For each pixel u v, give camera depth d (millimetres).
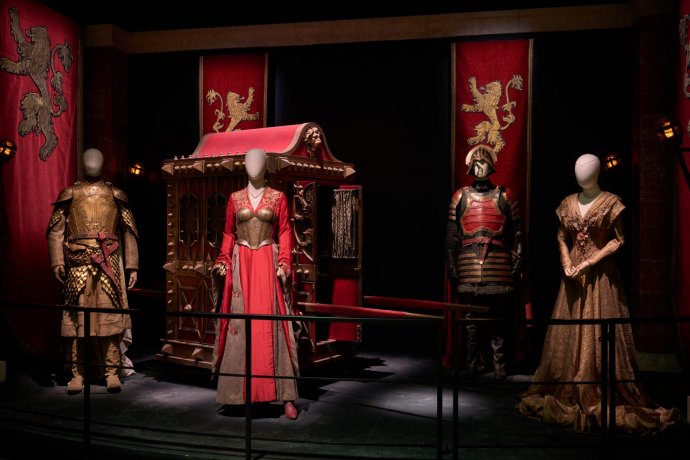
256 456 3332
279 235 4312
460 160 5879
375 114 6195
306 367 4715
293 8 6137
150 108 6602
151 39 6527
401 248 6160
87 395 3496
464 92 5871
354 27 6121
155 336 6605
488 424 3906
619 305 4109
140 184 6617
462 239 5188
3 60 5148
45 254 5629
